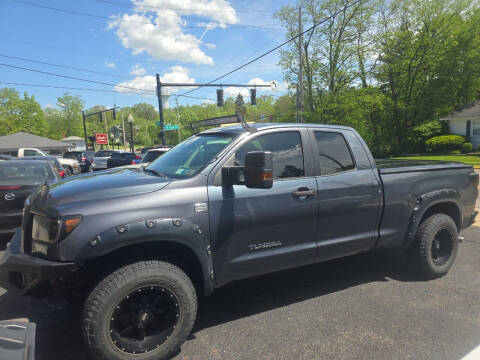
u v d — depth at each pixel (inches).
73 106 3206.2
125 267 96.8
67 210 93.6
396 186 148.7
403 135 1284.4
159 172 125.0
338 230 136.1
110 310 92.5
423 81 1256.8
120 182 110.1
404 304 136.5
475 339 111.1
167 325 102.0
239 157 119.0
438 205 167.9
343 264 184.5
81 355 107.0
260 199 117.6
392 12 1183.6
